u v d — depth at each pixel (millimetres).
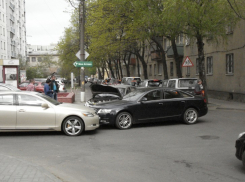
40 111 9258
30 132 10070
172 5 14461
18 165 5855
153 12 16500
